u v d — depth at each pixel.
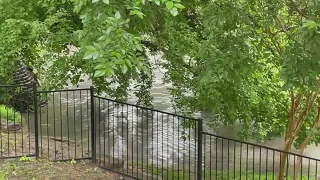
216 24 5.81
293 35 5.47
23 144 8.16
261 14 5.86
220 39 6.17
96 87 9.46
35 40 8.62
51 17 8.17
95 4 3.96
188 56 9.12
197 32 8.88
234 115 8.77
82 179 6.47
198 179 6.21
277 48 6.33
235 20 5.79
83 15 4.08
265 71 8.06
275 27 6.03
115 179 6.66
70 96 17.23
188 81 9.47
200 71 7.98
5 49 8.59
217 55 6.11
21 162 6.90
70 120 14.36
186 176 9.55
